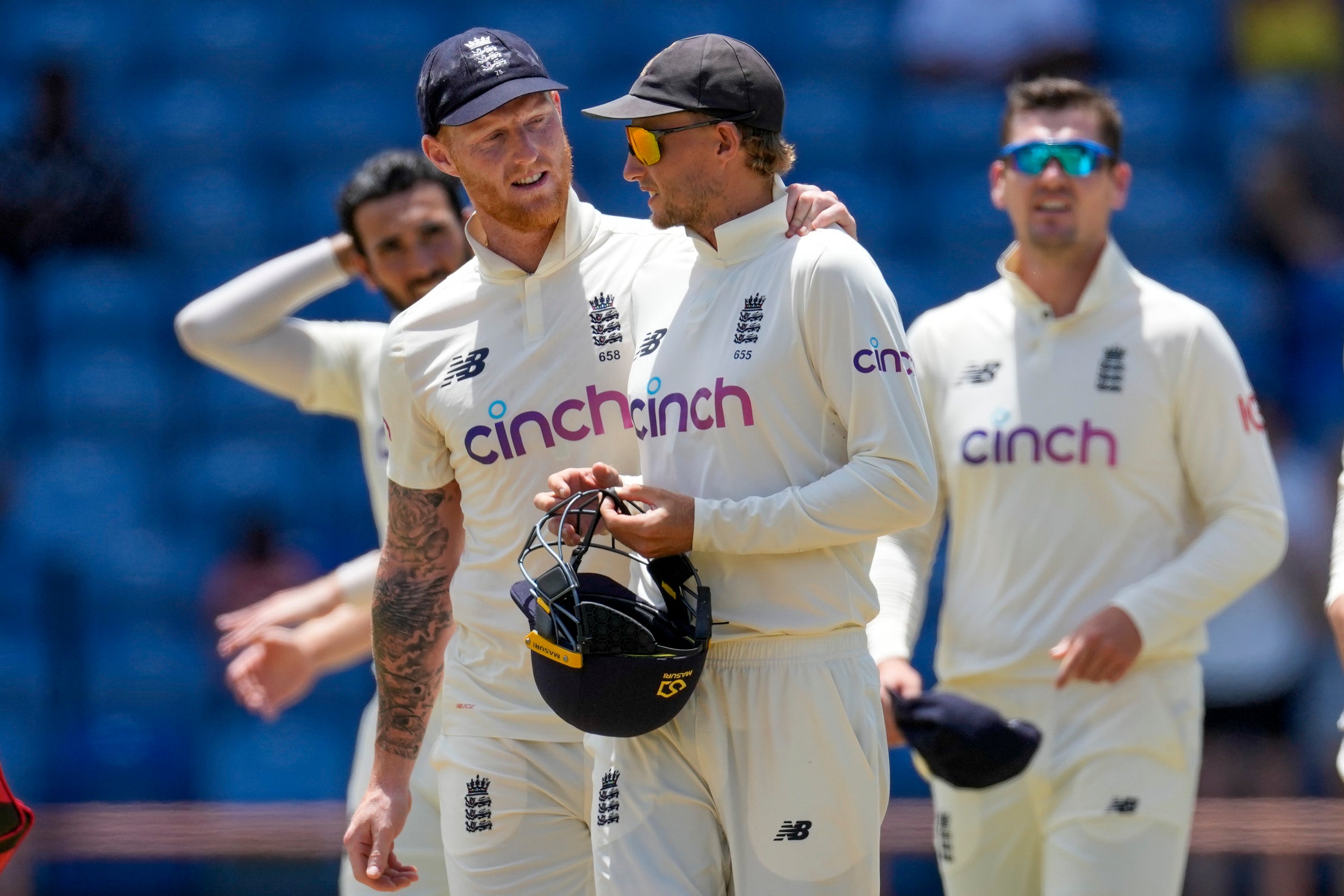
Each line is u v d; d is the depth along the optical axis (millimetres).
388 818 11438
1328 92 35844
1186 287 33281
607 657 9461
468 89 10641
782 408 9852
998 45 36875
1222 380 13742
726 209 10156
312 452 32094
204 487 31438
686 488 10039
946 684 14445
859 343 9664
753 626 9922
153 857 18109
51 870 22609
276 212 35906
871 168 36344
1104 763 13492
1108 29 38406
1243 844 16953
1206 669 19531
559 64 37969
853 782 9969
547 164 10766
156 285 34281
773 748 9891
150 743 26641
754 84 9984
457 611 11445
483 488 11203
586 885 11320
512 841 11219
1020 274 14375
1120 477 13805
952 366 14523
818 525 9570
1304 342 31328
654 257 11016
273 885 22641
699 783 10180
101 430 32594
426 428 11453
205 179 36562
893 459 9625
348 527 31016
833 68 38188
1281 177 33375
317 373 15195
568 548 10992
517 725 11203
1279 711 19562
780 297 9883
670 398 10141
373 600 11820
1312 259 33094
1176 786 13586
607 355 11047
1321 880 18531
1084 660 13133
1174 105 37094
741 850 9984
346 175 36688
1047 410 13961
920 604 14508
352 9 39438
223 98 37969
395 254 14336
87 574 30094
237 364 15047
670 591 9914
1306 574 22328
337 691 27922
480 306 11281
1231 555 13430
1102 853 13375
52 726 27891
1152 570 13789
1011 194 14352
